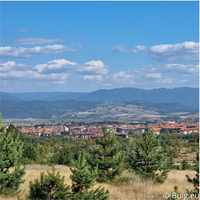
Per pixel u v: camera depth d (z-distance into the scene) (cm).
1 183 2450
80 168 2231
